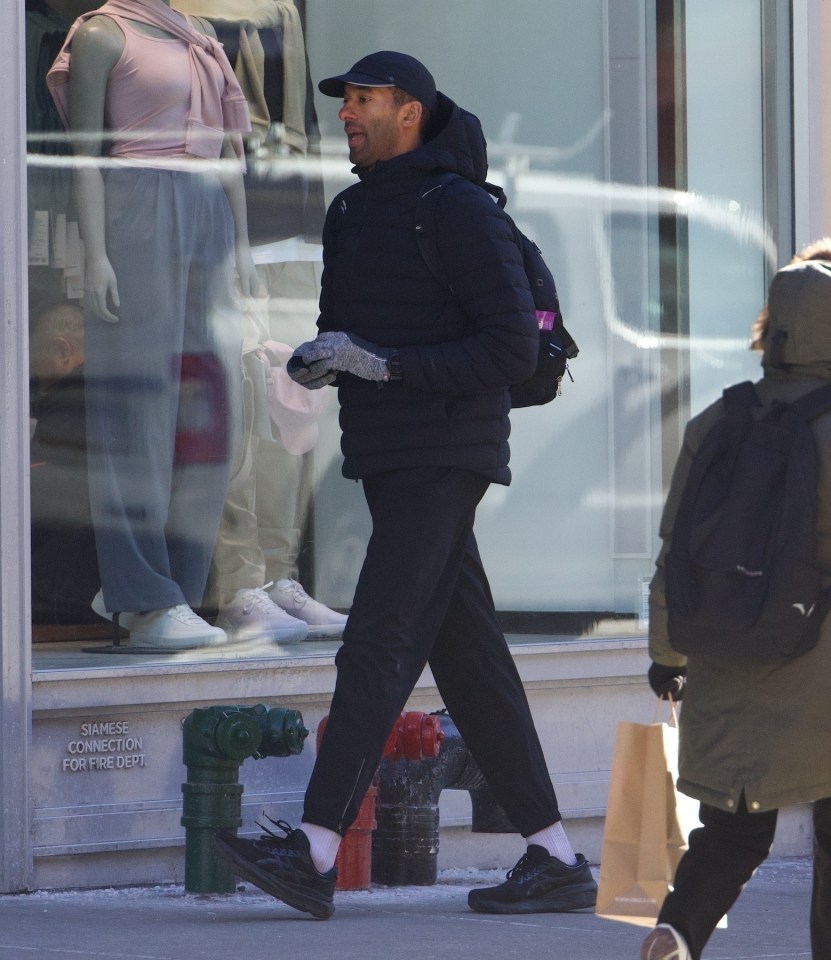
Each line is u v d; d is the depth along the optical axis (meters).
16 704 20.88
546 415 26.39
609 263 26.94
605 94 26.98
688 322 27.33
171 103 23.72
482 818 22.84
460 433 19.19
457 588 19.95
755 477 13.95
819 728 13.87
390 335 19.31
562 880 20.36
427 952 17.73
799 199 27.58
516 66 26.70
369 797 21.86
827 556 13.97
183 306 23.77
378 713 18.88
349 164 25.78
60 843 21.19
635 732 15.60
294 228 25.20
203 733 20.86
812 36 27.55
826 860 14.66
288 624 24.27
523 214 26.62
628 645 25.27
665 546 14.62
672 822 15.46
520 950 18.00
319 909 18.89
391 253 19.30
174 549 23.41
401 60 19.75
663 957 14.20
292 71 25.25
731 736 14.05
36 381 22.09
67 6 22.78
